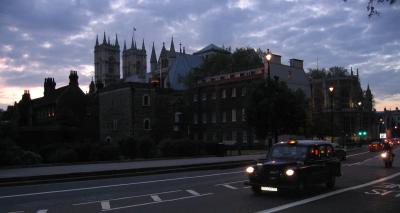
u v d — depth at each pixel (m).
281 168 14.19
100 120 78.62
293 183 14.05
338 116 108.56
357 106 111.69
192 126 79.19
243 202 13.41
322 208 12.33
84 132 80.88
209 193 15.53
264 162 15.06
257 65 88.06
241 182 19.12
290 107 41.94
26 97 91.06
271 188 14.27
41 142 62.72
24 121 87.75
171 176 22.69
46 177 20.19
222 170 26.91
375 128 127.88
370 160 37.81
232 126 72.38
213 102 76.44
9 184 18.50
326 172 16.27
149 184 18.73
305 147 15.52
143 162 31.19
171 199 14.13
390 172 24.67
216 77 78.38
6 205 13.07
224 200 13.84
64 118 78.69
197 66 100.69
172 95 76.69
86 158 34.50
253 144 67.81
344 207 12.52
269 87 42.09
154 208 12.38
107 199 14.19
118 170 23.03
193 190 16.42
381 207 12.55
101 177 21.72
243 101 70.56
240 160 32.69
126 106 70.88
